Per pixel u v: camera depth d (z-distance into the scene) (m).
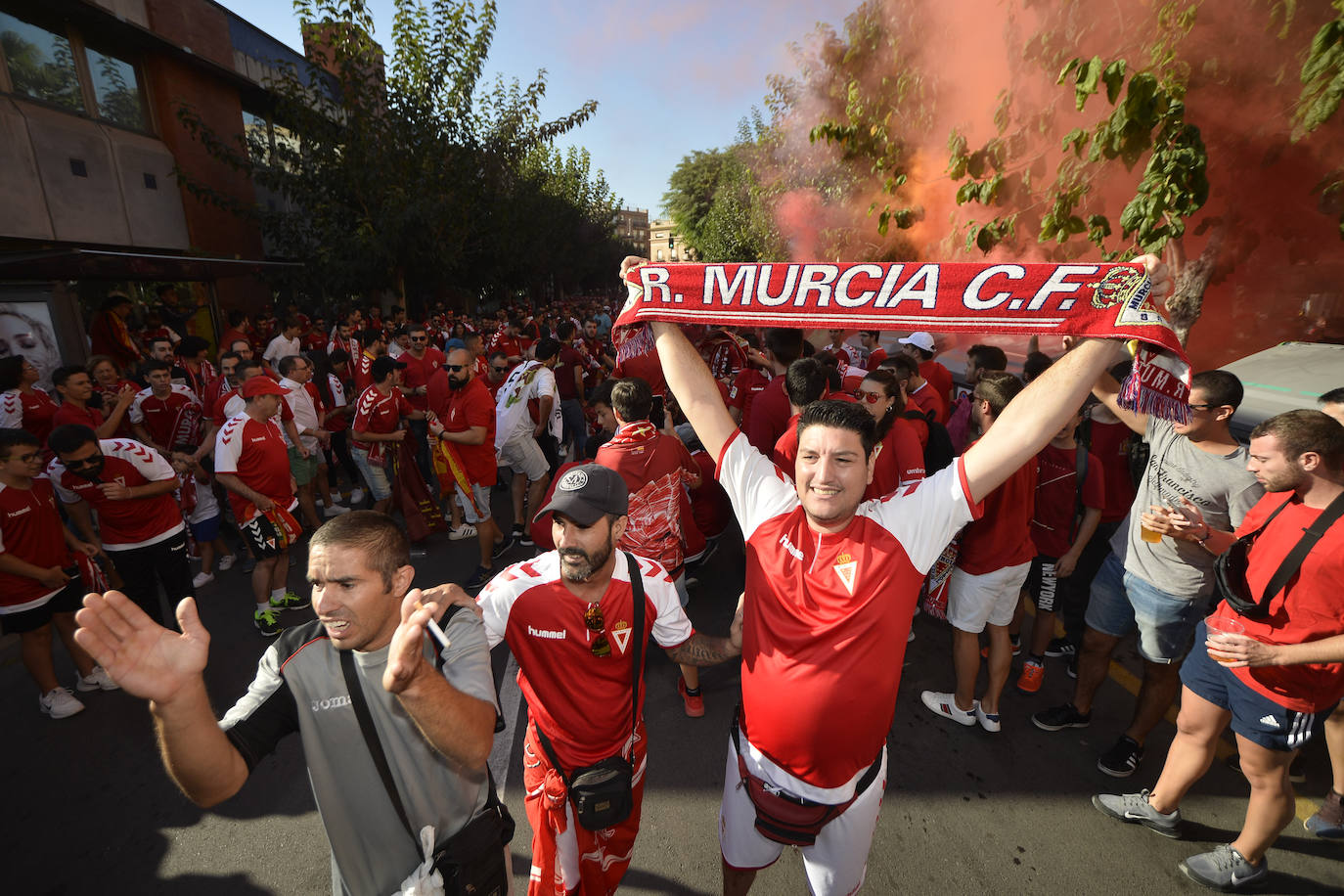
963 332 1.91
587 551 1.99
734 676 4.32
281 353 10.45
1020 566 3.45
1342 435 2.25
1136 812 3.04
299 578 5.96
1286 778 2.51
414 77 14.46
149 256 8.76
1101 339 1.80
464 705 1.52
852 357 8.54
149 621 1.35
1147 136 3.39
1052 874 2.80
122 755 3.67
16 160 9.89
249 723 1.57
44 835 3.13
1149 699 3.25
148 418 6.54
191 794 1.46
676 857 2.95
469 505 5.66
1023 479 3.37
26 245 10.12
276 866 2.96
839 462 1.80
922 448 4.29
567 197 32.28
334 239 13.84
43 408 6.10
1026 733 3.71
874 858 2.89
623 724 2.24
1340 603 2.22
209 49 13.70
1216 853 2.74
